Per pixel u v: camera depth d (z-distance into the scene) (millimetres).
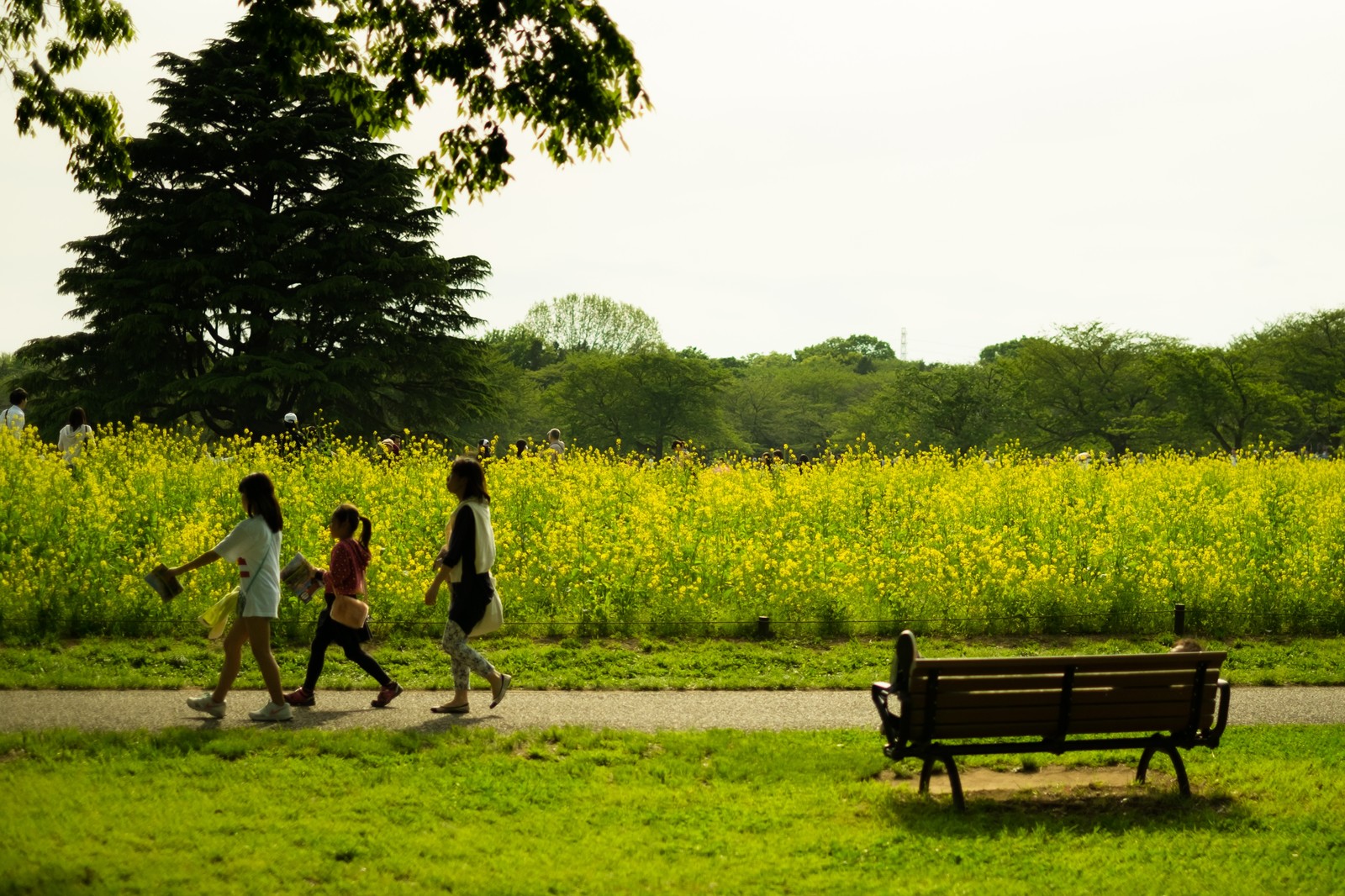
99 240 53250
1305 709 12211
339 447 23953
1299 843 7660
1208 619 16781
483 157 12773
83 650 12664
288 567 10812
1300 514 21469
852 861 7133
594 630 15016
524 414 105250
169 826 7086
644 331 144375
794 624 15602
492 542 10711
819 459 26297
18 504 16984
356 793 8078
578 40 12172
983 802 8539
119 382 52312
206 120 53750
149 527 16984
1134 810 8406
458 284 56344
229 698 11055
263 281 52469
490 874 6641
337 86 13188
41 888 6020
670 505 19422
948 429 87500
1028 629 16156
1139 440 86438
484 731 9820
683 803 8219
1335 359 89250
